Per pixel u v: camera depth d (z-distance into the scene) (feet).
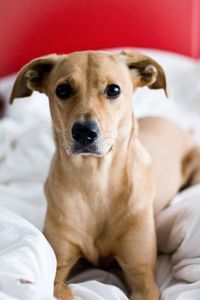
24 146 8.10
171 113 10.18
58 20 11.31
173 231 5.89
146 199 5.95
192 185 8.04
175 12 11.61
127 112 5.80
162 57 11.10
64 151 5.70
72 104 5.43
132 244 5.74
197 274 5.12
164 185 7.10
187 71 11.01
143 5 11.46
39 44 11.44
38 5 11.16
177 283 5.38
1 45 11.41
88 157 5.54
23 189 7.59
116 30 11.55
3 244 4.78
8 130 8.92
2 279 4.20
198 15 11.95
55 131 5.89
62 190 5.77
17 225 5.00
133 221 5.77
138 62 6.13
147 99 10.30
